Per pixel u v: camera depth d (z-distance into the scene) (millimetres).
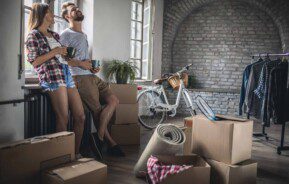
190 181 2156
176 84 5293
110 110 3287
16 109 2666
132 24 5750
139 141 3869
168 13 6523
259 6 6320
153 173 2211
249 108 4055
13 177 1923
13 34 2582
